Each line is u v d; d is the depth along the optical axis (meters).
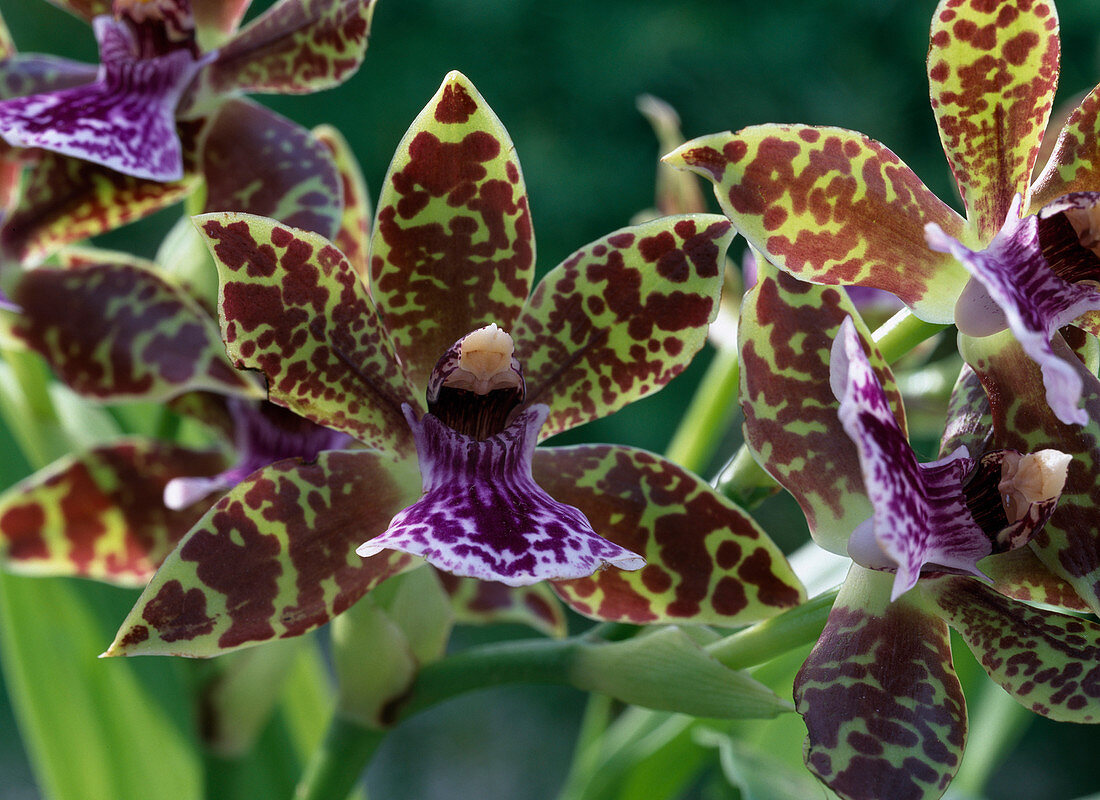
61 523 0.31
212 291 0.30
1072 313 0.26
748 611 0.27
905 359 0.32
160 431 0.32
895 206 0.26
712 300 0.27
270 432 0.31
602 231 1.14
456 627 1.01
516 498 0.27
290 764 0.33
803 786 0.31
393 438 0.27
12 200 0.30
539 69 1.16
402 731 1.00
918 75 1.14
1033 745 1.02
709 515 0.27
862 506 0.26
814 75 1.15
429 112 0.27
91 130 0.29
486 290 0.28
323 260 0.26
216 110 0.30
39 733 0.34
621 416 1.03
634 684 0.27
